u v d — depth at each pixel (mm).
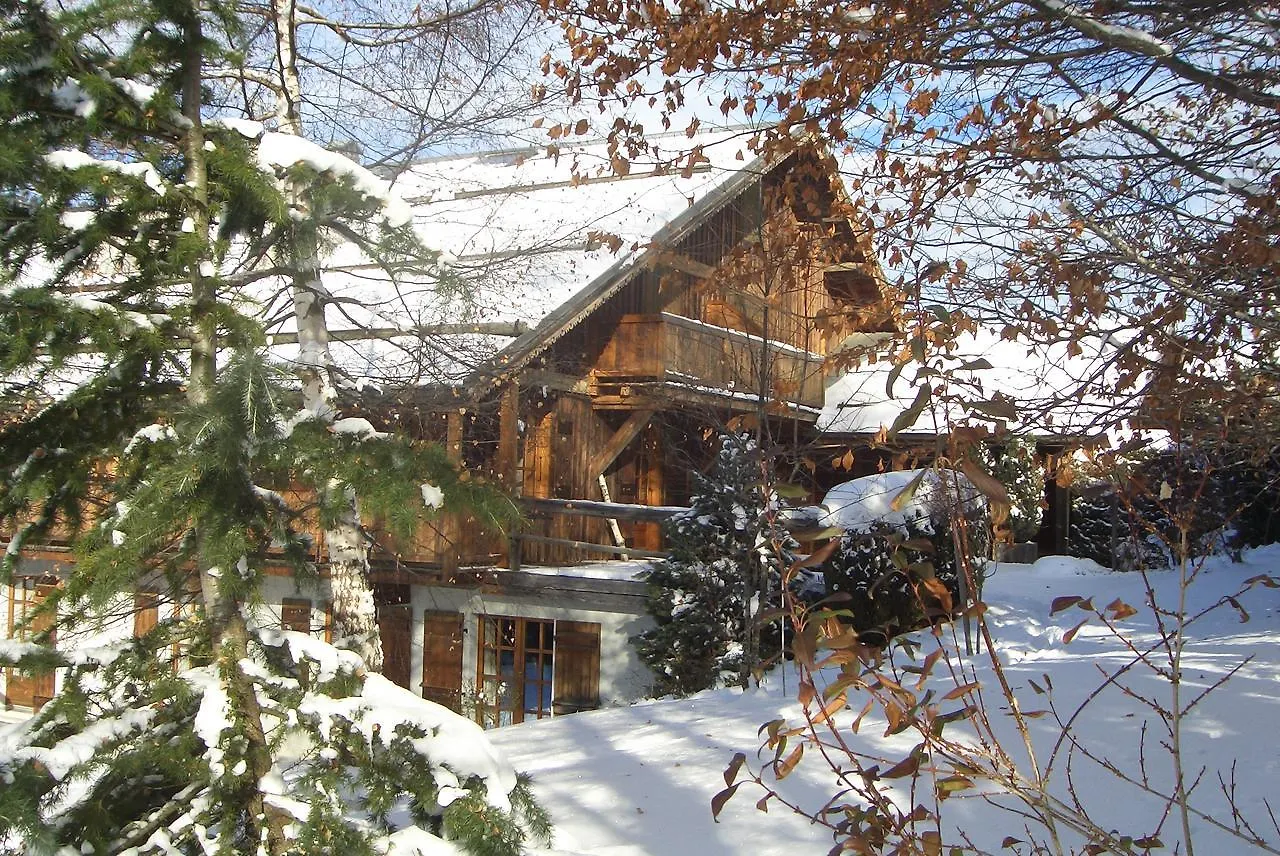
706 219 15414
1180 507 3736
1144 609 13047
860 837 3168
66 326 4223
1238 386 7102
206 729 4051
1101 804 5680
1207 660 8859
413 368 11617
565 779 7230
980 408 3379
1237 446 7867
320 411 4961
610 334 16250
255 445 4211
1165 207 7594
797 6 7930
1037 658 10453
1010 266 8203
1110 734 6793
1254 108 7762
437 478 4582
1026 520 20422
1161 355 7426
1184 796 3285
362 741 4141
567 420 15875
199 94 4832
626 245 13641
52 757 3977
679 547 11703
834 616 3262
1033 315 7734
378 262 5652
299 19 11391
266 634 4414
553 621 13828
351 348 11836
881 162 9086
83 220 4383
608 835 5965
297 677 4371
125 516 4035
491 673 14258
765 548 9789
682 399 15430
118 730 4137
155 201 4418
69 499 4477
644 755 7734
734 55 8648
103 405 4426
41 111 4602
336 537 10078
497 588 13586
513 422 13109
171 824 4223
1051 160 7910
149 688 4312
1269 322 6871
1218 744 6422
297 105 11039
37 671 4199
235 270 5617
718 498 11648
